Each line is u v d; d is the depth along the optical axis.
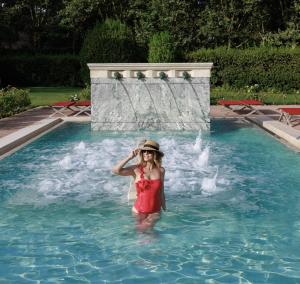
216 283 4.82
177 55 33.06
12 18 48.75
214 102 25.67
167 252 5.63
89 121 18.28
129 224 6.64
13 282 4.88
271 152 12.05
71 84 41.44
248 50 32.84
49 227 6.59
